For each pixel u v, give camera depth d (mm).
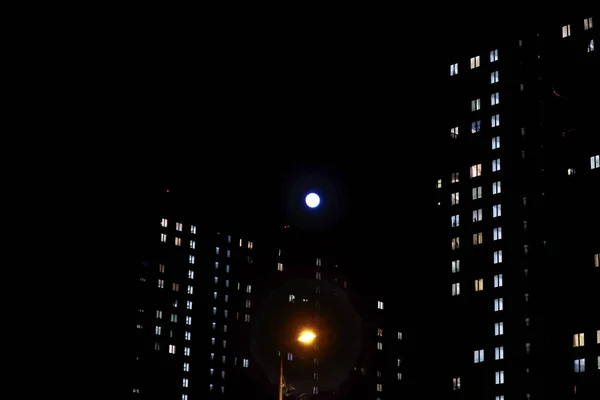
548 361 131750
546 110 142250
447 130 155125
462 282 146375
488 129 149000
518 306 137500
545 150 141000
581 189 134875
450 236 150375
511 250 140750
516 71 147375
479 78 152500
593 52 137750
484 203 146375
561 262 134625
